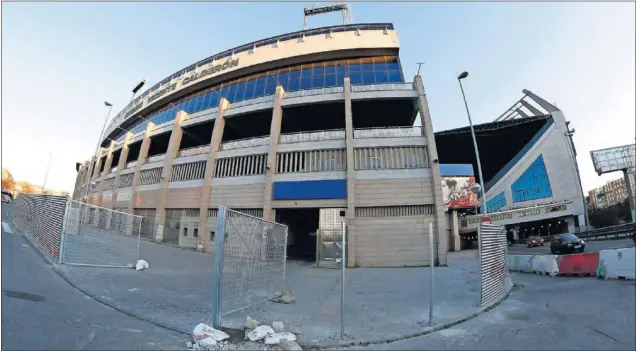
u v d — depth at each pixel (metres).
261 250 8.67
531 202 44.59
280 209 23.19
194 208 25.73
